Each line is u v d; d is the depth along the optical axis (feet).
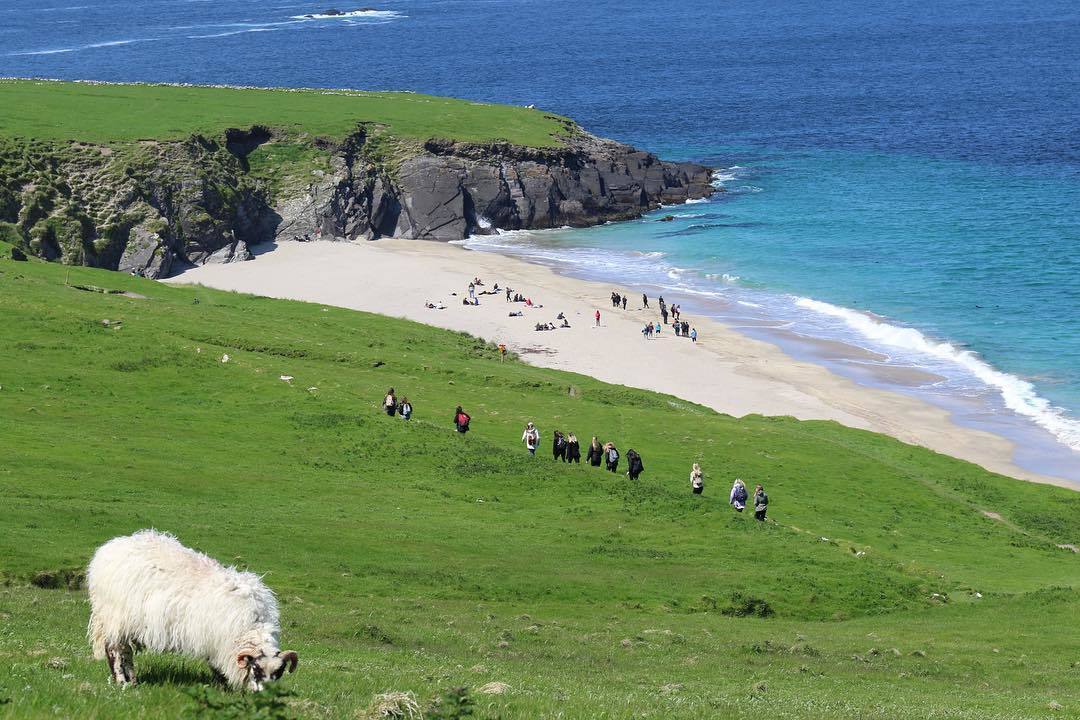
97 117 538.88
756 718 69.21
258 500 170.81
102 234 459.32
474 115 621.31
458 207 538.88
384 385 259.39
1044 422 287.48
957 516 210.59
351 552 149.18
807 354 348.18
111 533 140.46
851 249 478.18
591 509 185.78
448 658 98.22
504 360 327.88
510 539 166.20
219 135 531.50
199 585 57.93
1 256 357.20
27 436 187.11
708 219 548.72
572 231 547.08
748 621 140.36
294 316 337.72
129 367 241.76
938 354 343.87
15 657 65.98
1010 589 165.68
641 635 123.54
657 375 328.08
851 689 100.99
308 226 519.19
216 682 58.70
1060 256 446.60
